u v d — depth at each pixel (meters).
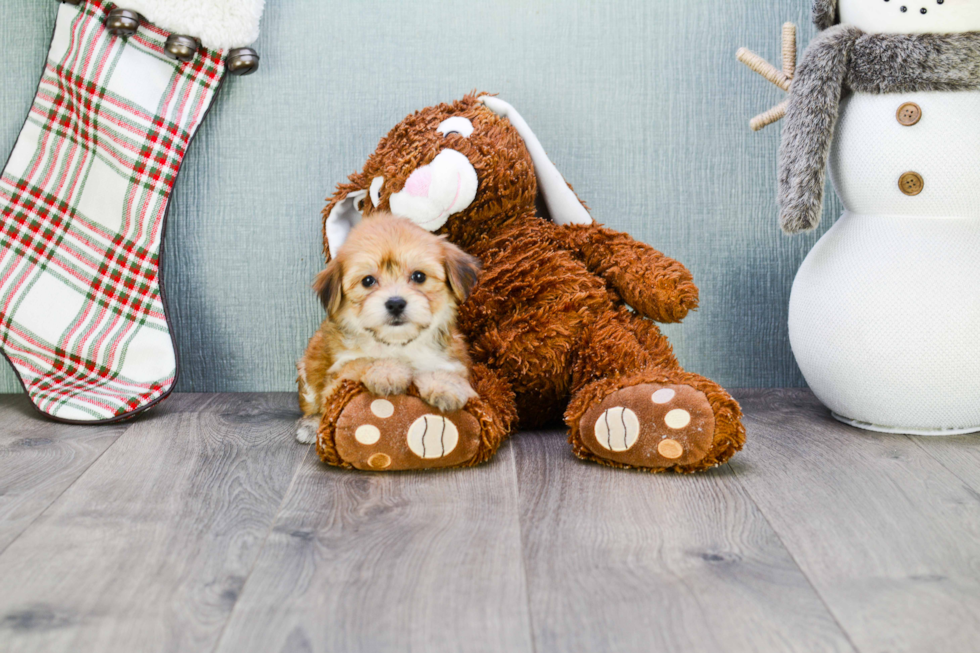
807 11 1.54
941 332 1.23
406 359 1.15
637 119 1.55
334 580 0.82
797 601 0.78
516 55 1.53
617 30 1.53
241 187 1.55
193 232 1.56
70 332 1.46
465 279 1.16
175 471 1.15
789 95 1.32
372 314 1.09
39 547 0.90
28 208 1.48
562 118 1.55
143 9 1.42
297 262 1.58
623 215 1.58
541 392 1.30
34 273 1.48
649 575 0.83
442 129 1.28
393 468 1.12
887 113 1.25
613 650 0.70
